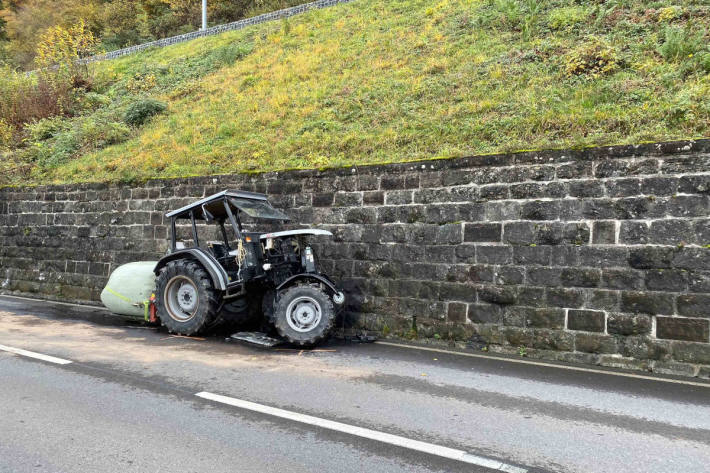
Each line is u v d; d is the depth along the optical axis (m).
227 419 4.09
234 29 24.95
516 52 12.49
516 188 7.09
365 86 13.44
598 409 4.53
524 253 6.94
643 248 6.21
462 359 6.48
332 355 6.51
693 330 5.83
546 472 3.22
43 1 40.53
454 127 9.76
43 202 12.23
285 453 3.45
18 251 12.51
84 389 4.82
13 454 3.37
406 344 7.39
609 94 9.18
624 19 12.34
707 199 5.92
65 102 19.56
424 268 7.68
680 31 10.34
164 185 10.55
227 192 7.54
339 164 8.89
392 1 20.69
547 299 6.71
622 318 6.23
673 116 7.77
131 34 35.66
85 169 13.52
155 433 3.78
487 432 3.91
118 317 9.09
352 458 3.38
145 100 16.92
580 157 6.70
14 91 19.91
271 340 7.09
